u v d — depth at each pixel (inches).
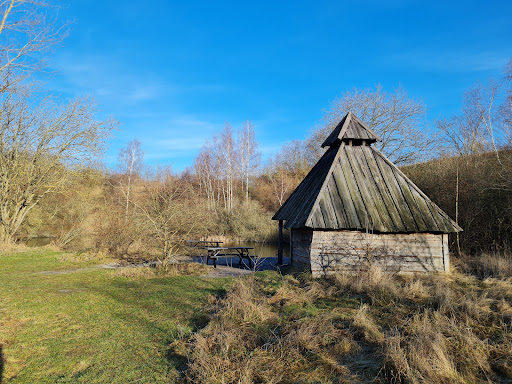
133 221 709.3
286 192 1732.3
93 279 462.0
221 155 1863.9
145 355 211.2
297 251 479.5
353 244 416.8
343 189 442.9
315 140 1264.8
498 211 576.4
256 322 253.8
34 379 181.6
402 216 429.4
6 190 848.3
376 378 170.9
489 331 225.1
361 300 300.8
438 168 711.7
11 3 538.9
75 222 1119.6
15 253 735.7
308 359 195.5
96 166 946.7
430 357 179.0
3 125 815.7
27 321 278.8
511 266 410.3
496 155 669.3
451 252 577.6
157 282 436.8
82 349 221.0
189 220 563.8
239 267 570.3
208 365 183.3
